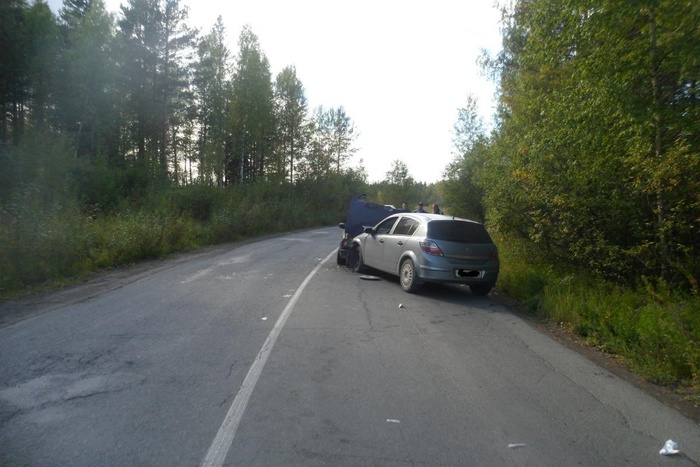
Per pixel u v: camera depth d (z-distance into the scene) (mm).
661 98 7020
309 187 44875
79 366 5059
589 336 6703
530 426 3951
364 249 11875
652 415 4258
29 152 18484
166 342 5945
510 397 4555
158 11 34375
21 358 5285
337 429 3762
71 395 4309
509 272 10469
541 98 10000
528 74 11102
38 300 8367
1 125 27344
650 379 5176
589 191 8883
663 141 7328
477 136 22578
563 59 8625
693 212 7508
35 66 26328
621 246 8680
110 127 30500
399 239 10211
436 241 9234
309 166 44844
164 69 35594
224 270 12117
